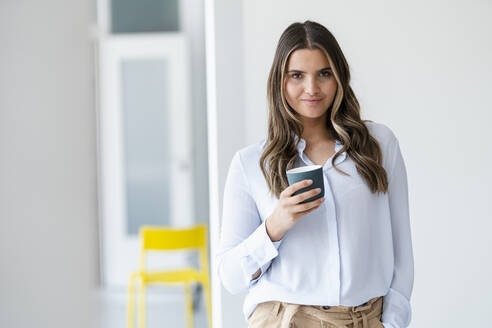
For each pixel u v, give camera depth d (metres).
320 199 1.33
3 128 1.01
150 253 5.71
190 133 5.71
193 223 5.75
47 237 1.02
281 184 1.47
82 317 1.05
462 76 2.54
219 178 2.31
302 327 1.43
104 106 5.71
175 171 5.73
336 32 2.50
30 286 1.00
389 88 2.53
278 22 2.38
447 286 2.60
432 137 2.55
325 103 1.47
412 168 2.56
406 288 1.51
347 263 1.42
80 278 1.06
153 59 5.70
